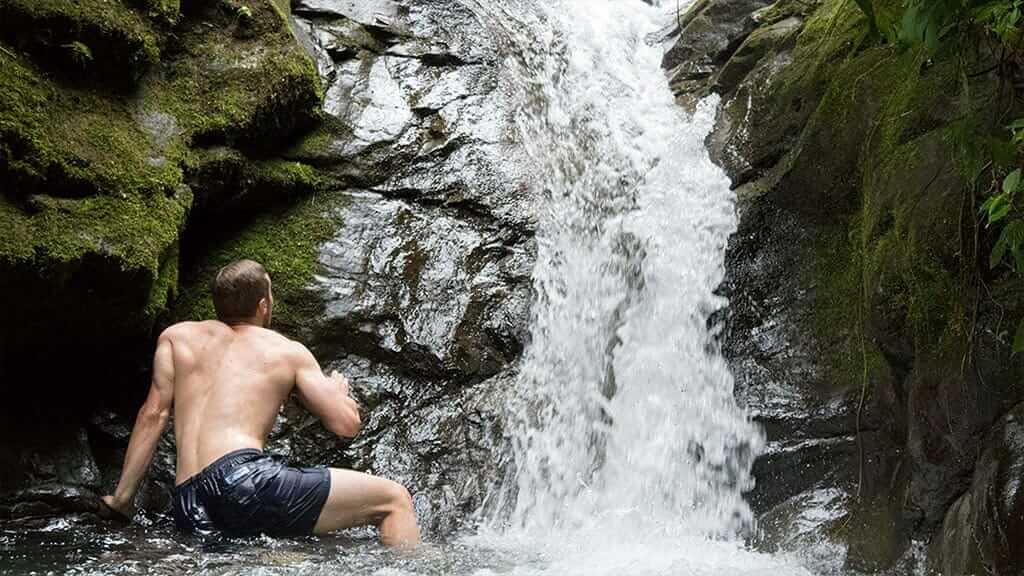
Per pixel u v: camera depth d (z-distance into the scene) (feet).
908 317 12.57
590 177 19.56
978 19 9.95
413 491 15.38
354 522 12.97
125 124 15.01
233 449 12.73
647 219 18.63
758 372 15.99
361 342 16.60
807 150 16.96
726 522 15.14
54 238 13.03
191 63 16.66
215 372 13.30
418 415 16.22
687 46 22.30
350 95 19.10
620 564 12.52
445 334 16.88
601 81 21.80
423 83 19.77
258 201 17.39
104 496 13.84
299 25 19.71
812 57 18.19
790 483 14.84
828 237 16.43
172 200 14.82
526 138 19.66
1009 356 11.21
